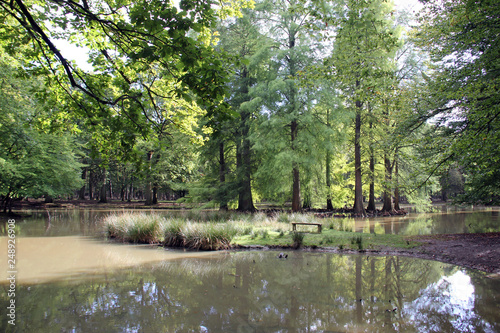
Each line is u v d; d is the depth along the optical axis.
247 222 14.08
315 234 11.72
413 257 8.51
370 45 8.10
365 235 11.48
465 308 4.87
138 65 4.82
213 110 3.81
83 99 5.12
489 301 5.18
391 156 19.19
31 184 19.88
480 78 8.72
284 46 21.14
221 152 23.33
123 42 4.12
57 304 5.02
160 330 4.07
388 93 10.38
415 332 4.02
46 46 4.66
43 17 4.55
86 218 19.59
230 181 21.48
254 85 20.34
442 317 4.50
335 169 26.39
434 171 8.39
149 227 10.96
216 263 7.89
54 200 35.69
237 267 7.50
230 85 21.31
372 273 6.98
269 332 4.02
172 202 38.06
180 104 6.86
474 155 7.41
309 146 18.33
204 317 4.52
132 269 7.30
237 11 5.50
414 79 20.59
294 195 20.66
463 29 8.87
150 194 33.09
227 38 20.08
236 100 21.30
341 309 4.86
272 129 18.89
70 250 9.51
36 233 12.95
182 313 4.66
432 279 6.51
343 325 4.25
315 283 6.27
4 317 4.48
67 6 3.92
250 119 21.09
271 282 6.32
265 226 13.67
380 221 18.97
